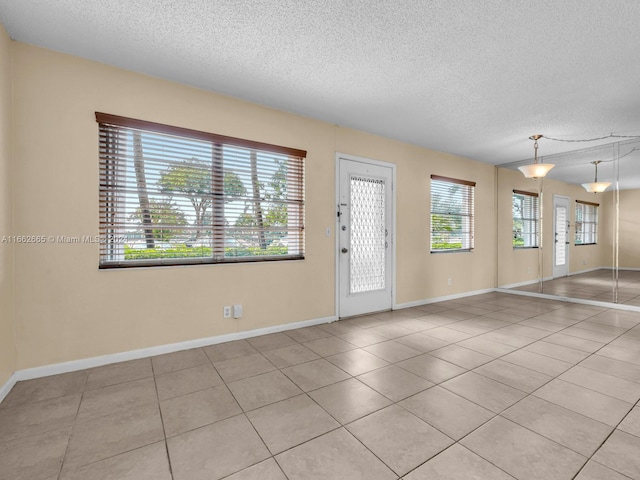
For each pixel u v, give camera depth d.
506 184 5.55
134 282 2.54
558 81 2.65
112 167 2.47
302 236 3.45
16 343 2.14
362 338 3.07
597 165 4.57
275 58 2.35
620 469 1.32
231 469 1.35
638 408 1.80
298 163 3.42
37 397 1.94
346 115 3.41
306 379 2.20
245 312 3.07
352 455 1.43
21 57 2.15
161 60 2.38
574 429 1.61
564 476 1.29
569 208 4.87
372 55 2.30
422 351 2.72
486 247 5.52
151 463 1.38
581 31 2.01
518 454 1.43
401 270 4.36
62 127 2.27
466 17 1.89
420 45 2.18
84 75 2.35
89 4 1.80
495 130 3.85
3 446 1.49
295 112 3.34
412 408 1.82
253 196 3.12
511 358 2.55
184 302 2.76
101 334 2.42
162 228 2.65
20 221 2.14
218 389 2.05
